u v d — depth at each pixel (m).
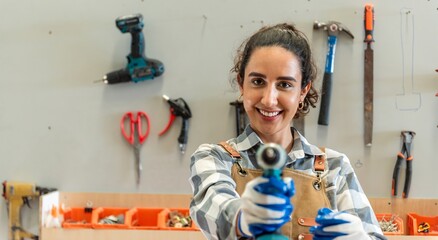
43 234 2.37
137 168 2.59
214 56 2.54
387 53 2.48
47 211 2.45
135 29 2.46
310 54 1.21
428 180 2.49
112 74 2.51
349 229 0.88
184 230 2.29
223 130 2.54
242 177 1.21
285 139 1.26
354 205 1.22
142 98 2.58
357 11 2.48
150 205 2.59
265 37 1.15
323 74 2.47
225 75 2.53
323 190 1.23
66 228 2.36
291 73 1.11
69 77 2.61
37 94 2.62
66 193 2.62
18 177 2.64
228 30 2.53
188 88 2.55
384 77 2.49
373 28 2.47
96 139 2.61
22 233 2.62
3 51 2.62
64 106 2.62
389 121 2.49
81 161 2.62
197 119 2.55
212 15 2.53
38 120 2.63
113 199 2.61
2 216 2.66
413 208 2.49
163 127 2.57
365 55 2.47
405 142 2.46
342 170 1.27
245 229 0.85
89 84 2.60
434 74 2.47
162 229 2.31
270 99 1.10
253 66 1.12
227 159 1.23
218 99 2.54
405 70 2.48
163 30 2.55
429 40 2.47
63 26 2.60
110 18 2.57
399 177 2.49
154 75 2.51
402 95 2.48
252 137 1.24
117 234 2.33
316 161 1.26
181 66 2.55
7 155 2.64
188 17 2.54
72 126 2.62
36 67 2.62
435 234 2.29
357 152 2.50
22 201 2.61
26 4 2.61
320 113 2.47
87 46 2.59
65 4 2.59
